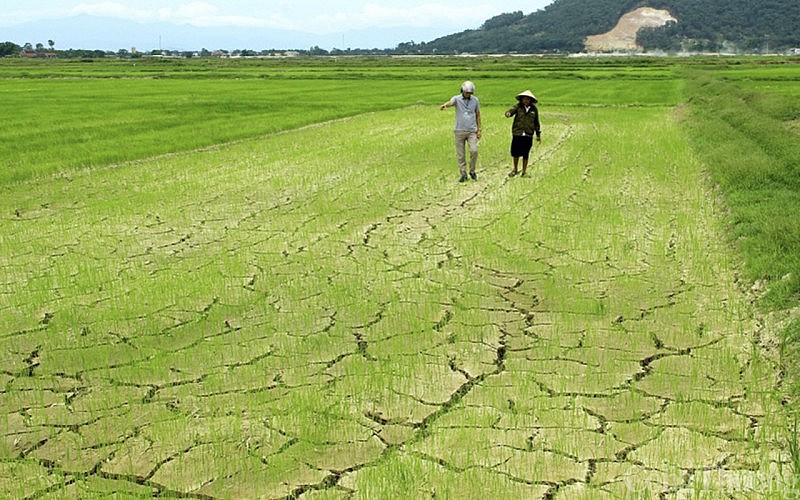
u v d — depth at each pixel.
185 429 5.54
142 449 5.30
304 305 8.04
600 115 31.52
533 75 67.62
